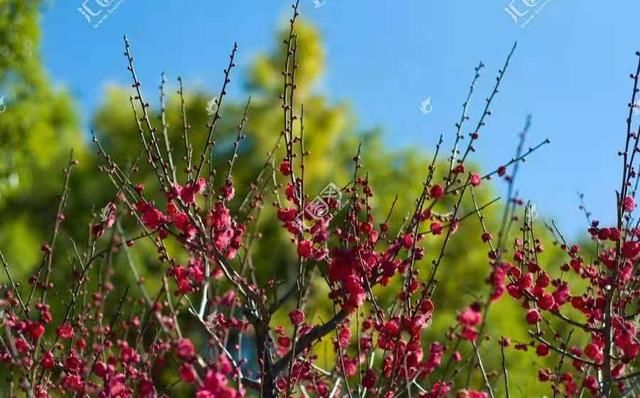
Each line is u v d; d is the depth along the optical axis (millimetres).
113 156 14562
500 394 8336
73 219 13516
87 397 5051
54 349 5609
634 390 5230
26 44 12172
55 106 12938
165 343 5258
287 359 5141
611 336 4984
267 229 12844
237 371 4305
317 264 5316
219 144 14359
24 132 12352
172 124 14359
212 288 5645
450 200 13109
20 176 12484
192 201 5098
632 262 5477
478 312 4207
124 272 10016
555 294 5461
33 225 13547
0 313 4746
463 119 5172
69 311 5383
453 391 5645
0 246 12242
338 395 5676
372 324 5539
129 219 10930
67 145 13820
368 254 5117
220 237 5172
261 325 5258
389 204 14398
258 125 14562
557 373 5406
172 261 5328
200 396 3996
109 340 5441
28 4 12141
